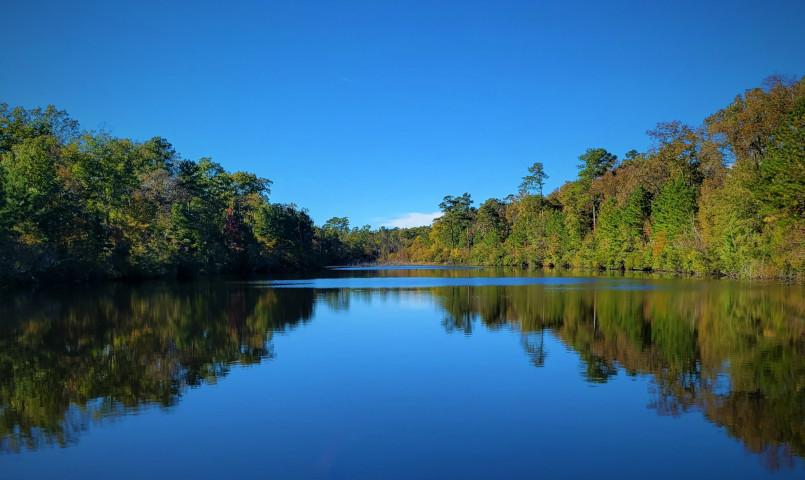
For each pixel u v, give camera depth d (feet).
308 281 195.11
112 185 174.29
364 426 35.27
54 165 150.30
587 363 51.96
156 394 42.75
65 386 45.21
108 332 71.26
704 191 196.85
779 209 130.21
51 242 136.56
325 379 46.85
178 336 68.49
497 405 39.37
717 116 205.67
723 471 28.40
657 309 89.92
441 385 44.70
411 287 155.94
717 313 83.76
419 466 29.17
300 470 28.81
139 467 29.43
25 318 83.71
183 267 201.26
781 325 71.87
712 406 38.63
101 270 158.40
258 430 34.73
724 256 168.86
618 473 28.19
